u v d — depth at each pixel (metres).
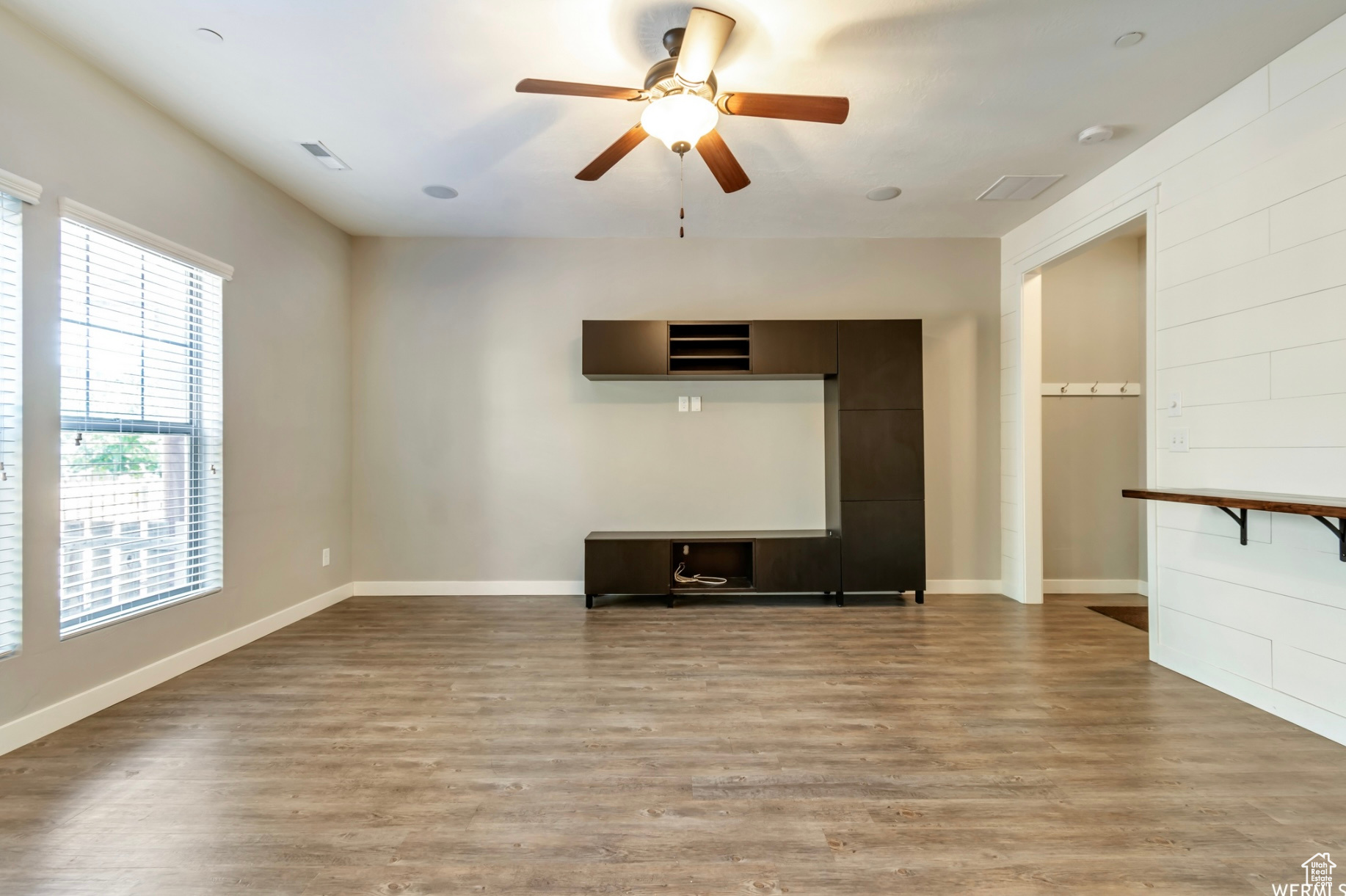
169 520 2.96
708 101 2.29
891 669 3.05
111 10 2.21
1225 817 1.80
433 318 4.67
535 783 2.00
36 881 1.54
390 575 4.66
